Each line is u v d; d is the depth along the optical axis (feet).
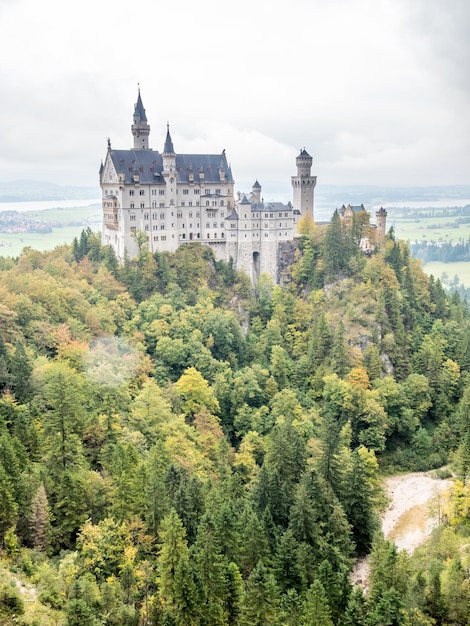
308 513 323.57
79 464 320.09
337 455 385.50
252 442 481.87
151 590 265.54
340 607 267.39
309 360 618.85
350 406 544.21
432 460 535.19
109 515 296.51
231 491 362.33
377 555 301.63
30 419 350.23
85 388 419.74
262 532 295.28
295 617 246.06
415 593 271.90
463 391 595.06
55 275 652.07
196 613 244.01
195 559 261.65
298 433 465.47
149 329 611.88
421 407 579.48
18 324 505.25
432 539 380.99
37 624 216.95
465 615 268.00
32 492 282.77
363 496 370.94
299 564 288.71
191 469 375.45
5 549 259.19
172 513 264.11
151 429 414.41
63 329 512.22
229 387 559.79
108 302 631.97
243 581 278.46
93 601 231.09
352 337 635.66
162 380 550.36
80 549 275.80
